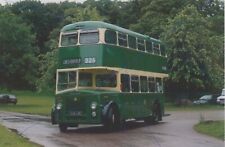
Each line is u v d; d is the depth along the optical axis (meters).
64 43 23.95
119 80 23.92
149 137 20.42
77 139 19.52
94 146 17.09
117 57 24.02
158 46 30.27
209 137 20.41
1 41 57.97
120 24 83.19
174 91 57.88
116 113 23.53
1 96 59.81
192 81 53.34
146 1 75.00
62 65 23.86
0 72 57.97
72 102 22.77
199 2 72.56
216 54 55.66
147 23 66.75
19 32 58.78
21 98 78.50
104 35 23.17
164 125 27.44
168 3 69.31
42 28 101.50
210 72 54.44
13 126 25.58
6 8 61.19
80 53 23.41
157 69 29.77
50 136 20.59
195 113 41.28
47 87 46.25
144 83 27.41
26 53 58.91
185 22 54.25
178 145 17.52
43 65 48.03
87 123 22.48
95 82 23.64
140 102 26.55
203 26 54.91
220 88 59.09
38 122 29.09
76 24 23.78
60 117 23.00
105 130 23.88
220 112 43.03
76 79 23.44
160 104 29.81
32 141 18.17
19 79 59.41
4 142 16.66
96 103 22.38
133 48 26.02
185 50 52.75
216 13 73.62
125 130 24.03
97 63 22.98
